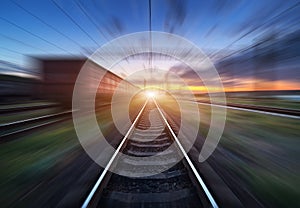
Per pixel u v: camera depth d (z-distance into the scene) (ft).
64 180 12.59
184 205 9.74
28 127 28.50
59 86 48.88
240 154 17.37
